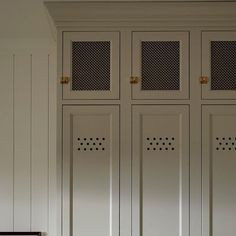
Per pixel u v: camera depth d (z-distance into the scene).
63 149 2.12
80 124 2.13
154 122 2.13
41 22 2.43
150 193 2.12
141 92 2.13
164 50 2.15
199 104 2.13
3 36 2.54
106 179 2.12
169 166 2.12
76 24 2.14
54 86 2.56
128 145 2.12
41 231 2.52
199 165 2.12
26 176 2.54
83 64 2.16
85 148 2.13
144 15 2.11
